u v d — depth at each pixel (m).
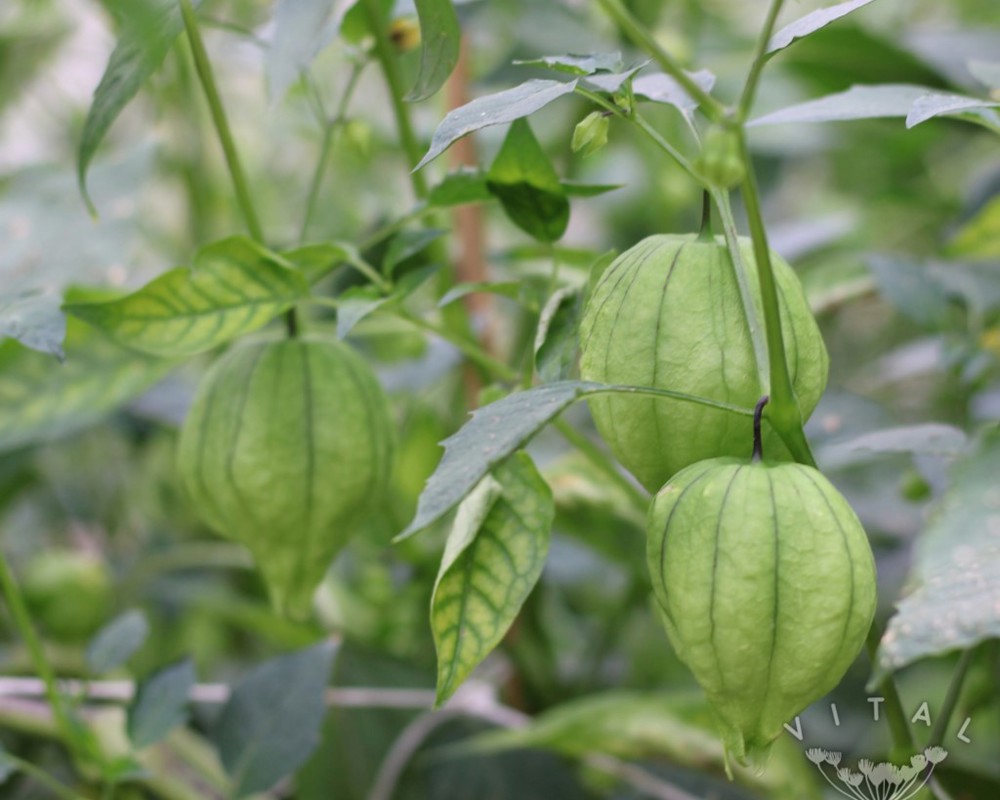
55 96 1.01
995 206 0.70
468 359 0.72
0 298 0.54
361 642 0.75
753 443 0.48
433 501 0.44
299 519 0.57
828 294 0.76
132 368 0.65
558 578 0.80
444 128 0.48
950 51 0.85
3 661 0.75
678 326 0.48
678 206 0.95
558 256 0.70
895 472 0.75
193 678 0.63
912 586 0.44
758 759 0.47
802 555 0.46
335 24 0.58
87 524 0.95
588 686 0.76
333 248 0.56
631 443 0.49
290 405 0.57
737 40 1.06
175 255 0.94
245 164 1.00
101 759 0.62
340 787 0.71
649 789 0.68
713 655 0.47
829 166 1.17
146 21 0.51
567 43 0.86
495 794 0.72
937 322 0.71
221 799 0.70
